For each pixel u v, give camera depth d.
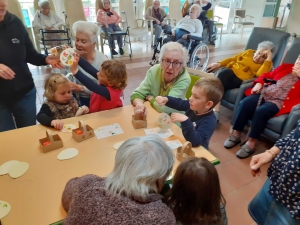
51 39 4.13
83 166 1.04
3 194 0.89
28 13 5.25
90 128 1.27
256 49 2.92
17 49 1.59
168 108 1.65
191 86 1.91
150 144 0.67
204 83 1.27
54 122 1.31
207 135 1.27
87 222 0.59
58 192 0.91
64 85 1.45
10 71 1.44
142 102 1.63
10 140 1.21
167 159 0.67
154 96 1.78
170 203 0.80
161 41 4.65
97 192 0.64
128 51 5.54
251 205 1.26
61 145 1.16
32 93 1.79
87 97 1.93
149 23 5.90
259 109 2.10
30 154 1.11
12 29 1.54
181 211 0.79
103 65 1.48
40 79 3.79
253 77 2.71
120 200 0.60
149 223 0.58
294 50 2.44
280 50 2.69
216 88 1.26
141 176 0.62
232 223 1.58
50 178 0.97
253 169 1.12
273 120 2.05
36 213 0.82
